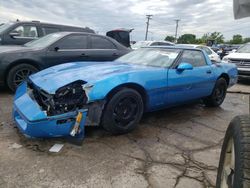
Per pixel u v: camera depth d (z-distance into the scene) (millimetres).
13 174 2564
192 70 4562
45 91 3162
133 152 3176
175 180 2650
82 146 3213
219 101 5637
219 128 4316
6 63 5410
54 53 5930
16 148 3068
